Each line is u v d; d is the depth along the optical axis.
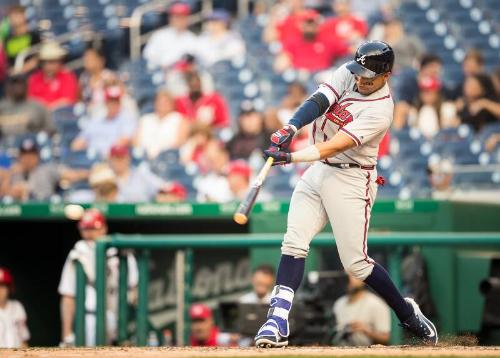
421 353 17.86
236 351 18.61
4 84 58.66
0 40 60.28
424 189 47.25
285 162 18.78
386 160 48.25
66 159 52.59
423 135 50.75
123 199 44.28
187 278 33.50
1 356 18.09
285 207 34.28
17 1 64.25
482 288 32.28
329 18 56.84
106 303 32.09
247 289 36.19
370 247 32.56
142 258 32.53
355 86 19.53
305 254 20.14
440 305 32.75
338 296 32.44
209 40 57.88
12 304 35.03
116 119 52.72
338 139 18.92
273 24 57.88
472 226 34.25
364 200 19.91
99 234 33.19
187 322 33.50
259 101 55.12
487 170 45.69
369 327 31.59
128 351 19.30
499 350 19.17
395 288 20.80
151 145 51.03
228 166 47.31
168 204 35.28
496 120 51.41
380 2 59.28
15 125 55.72
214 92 53.75
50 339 40.75
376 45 19.12
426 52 57.44
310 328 31.59
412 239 31.05
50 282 40.94
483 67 56.38
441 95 52.56
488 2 60.00
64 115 56.00
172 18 58.31
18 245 40.38
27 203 36.38
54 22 62.78
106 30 61.75
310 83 55.50
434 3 59.69
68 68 59.34
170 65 57.94
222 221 39.28
